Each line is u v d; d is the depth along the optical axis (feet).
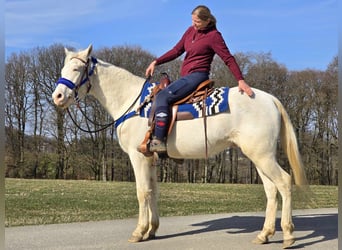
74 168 118.52
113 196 42.32
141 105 17.38
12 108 113.60
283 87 100.73
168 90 16.84
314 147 104.88
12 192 45.01
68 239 18.51
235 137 16.69
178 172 118.42
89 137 116.26
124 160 118.01
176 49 18.60
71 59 17.74
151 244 17.34
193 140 16.62
